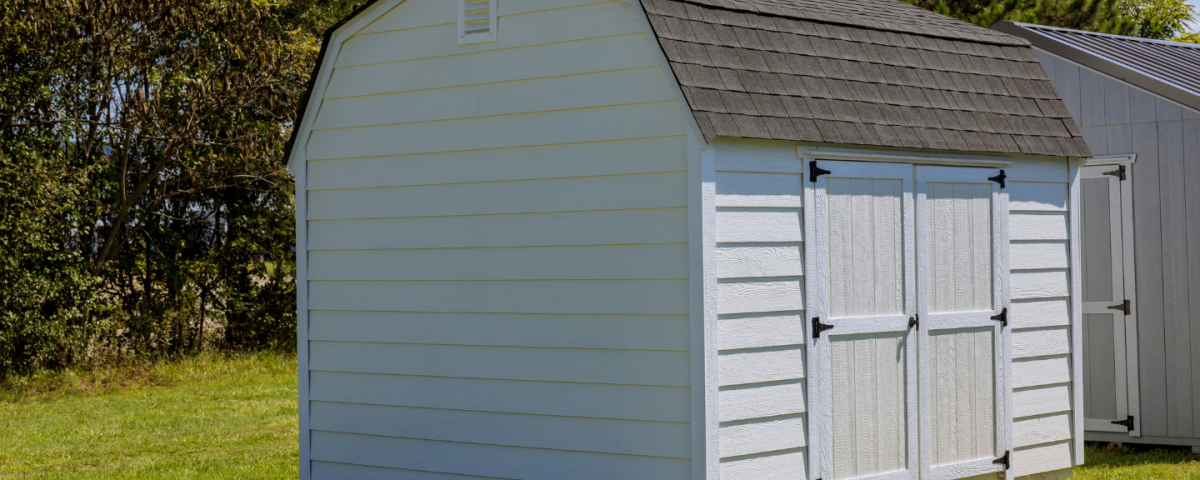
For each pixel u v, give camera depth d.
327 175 6.74
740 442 5.57
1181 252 8.30
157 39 13.31
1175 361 8.35
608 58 5.74
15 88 13.08
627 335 5.66
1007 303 6.73
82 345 14.13
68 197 13.44
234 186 15.70
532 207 5.96
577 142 5.83
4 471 8.26
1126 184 8.57
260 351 16.39
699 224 5.39
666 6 5.68
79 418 11.17
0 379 13.54
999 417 6.70
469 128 6.20
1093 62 8.76
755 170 5.63
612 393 5.73
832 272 5.96
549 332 5.92
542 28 5.96
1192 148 8.23
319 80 6.76
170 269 15.53
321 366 6.74
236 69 14.55
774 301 5.71
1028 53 7.20
